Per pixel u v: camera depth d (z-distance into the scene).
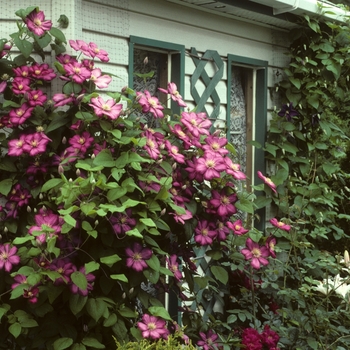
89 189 3.22
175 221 3.85
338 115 6.20
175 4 4.54
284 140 5.53
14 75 3.60
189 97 4.77
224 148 4.11
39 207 3.62
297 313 4.20
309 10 5.30
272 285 4.38
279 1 4.86
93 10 3.91
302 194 5.45
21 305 3.38
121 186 3.30
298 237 5.13
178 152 3.96
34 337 3.31
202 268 4.73
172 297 4.57
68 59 3.62
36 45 3.62
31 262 3.32
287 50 5.76
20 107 3.52
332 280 4.01
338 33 5.65
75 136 3.47
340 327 4.05
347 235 5.70
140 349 3.11
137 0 4.22
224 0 4.62
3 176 3.67
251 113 5.57
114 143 3.51
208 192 4.35
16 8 3.68
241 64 5.37
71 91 3.53
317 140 5.70
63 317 3.34
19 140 3.47
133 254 3.35
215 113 4.97
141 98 3.62
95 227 3.19
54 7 3.67
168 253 3.91
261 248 4.20
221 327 4.68
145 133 3.60
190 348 3.22
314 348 3.92
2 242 3.62
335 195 5.50
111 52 4.06
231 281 4.96
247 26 5.30
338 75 5.52
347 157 6.05
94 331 3.38
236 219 4.65
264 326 4.22
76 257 3.40
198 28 4.79
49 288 3.16
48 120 3.64
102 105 3.42
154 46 4.40
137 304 3.90
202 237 4.02
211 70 4.97
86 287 3.10
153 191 3.49
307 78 5.59
